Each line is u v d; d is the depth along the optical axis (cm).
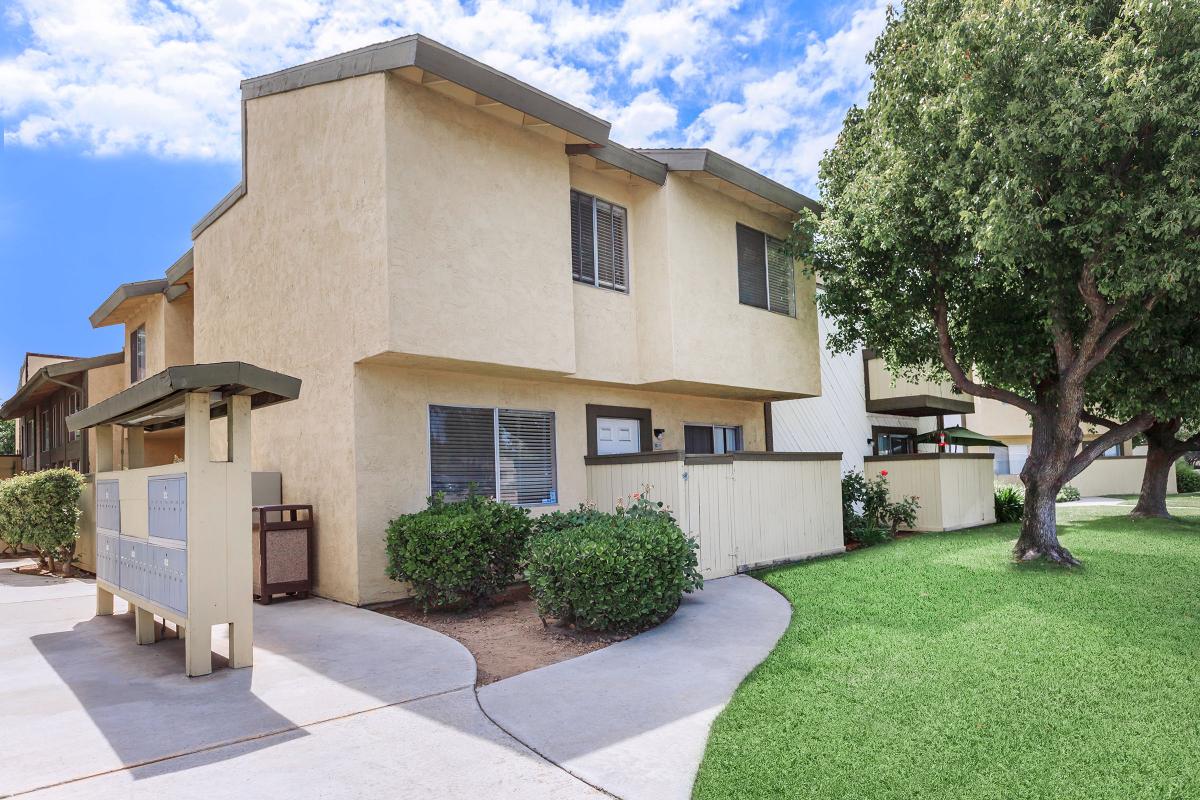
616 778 404
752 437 1485
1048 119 823
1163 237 803
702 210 1184
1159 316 1003
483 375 1010
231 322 1173
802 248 1259
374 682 577
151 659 662
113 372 1800
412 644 691
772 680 559
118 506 799
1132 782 395
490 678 597
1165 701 507
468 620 799
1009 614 738
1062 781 396
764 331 1286
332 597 911
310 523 940
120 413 723
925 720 479
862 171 1132
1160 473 1705
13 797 384
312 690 559
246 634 630
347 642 701
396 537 838
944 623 712
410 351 826
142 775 412
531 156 982
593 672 597
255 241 1105
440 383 970
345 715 505
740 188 1196
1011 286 1081
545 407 1093
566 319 1002
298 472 980
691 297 1143
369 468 888
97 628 800
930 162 985
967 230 940
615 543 711
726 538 1014
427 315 846
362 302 856
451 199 884
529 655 659
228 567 623
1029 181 845
